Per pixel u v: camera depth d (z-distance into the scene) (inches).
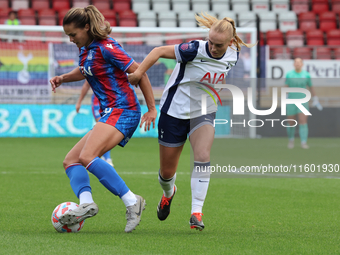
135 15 2495.1
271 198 753.6
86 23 478.3
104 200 708.7
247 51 1961.1
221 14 2596.0
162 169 531.5
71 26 477.1
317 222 568.7
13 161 1187.9
